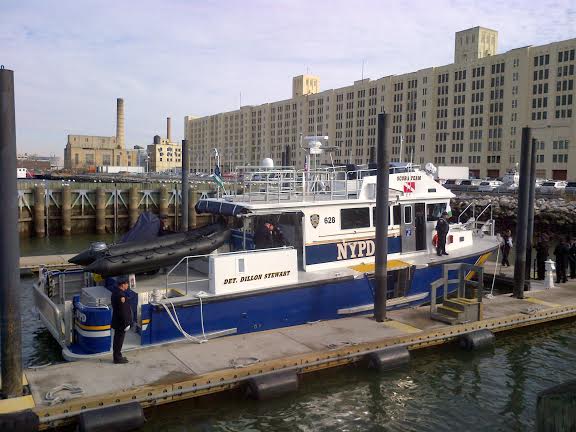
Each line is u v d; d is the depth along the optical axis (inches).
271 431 335.0
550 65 3179.1
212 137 6387.8
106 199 1611.7
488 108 3518.7
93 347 383.6
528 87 3294.8
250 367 363.9
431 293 494.3
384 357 408.8
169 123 6294.3
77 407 304.5
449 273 584.4
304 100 4972.9
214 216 556.1
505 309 545.3
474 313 494.3
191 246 447.8
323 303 483.8
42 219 1462.8
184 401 350.3
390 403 375.2
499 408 373.7
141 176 3479.3
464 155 3683.6
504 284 721.0
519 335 520.1
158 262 427.2
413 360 444.8
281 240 494.3
